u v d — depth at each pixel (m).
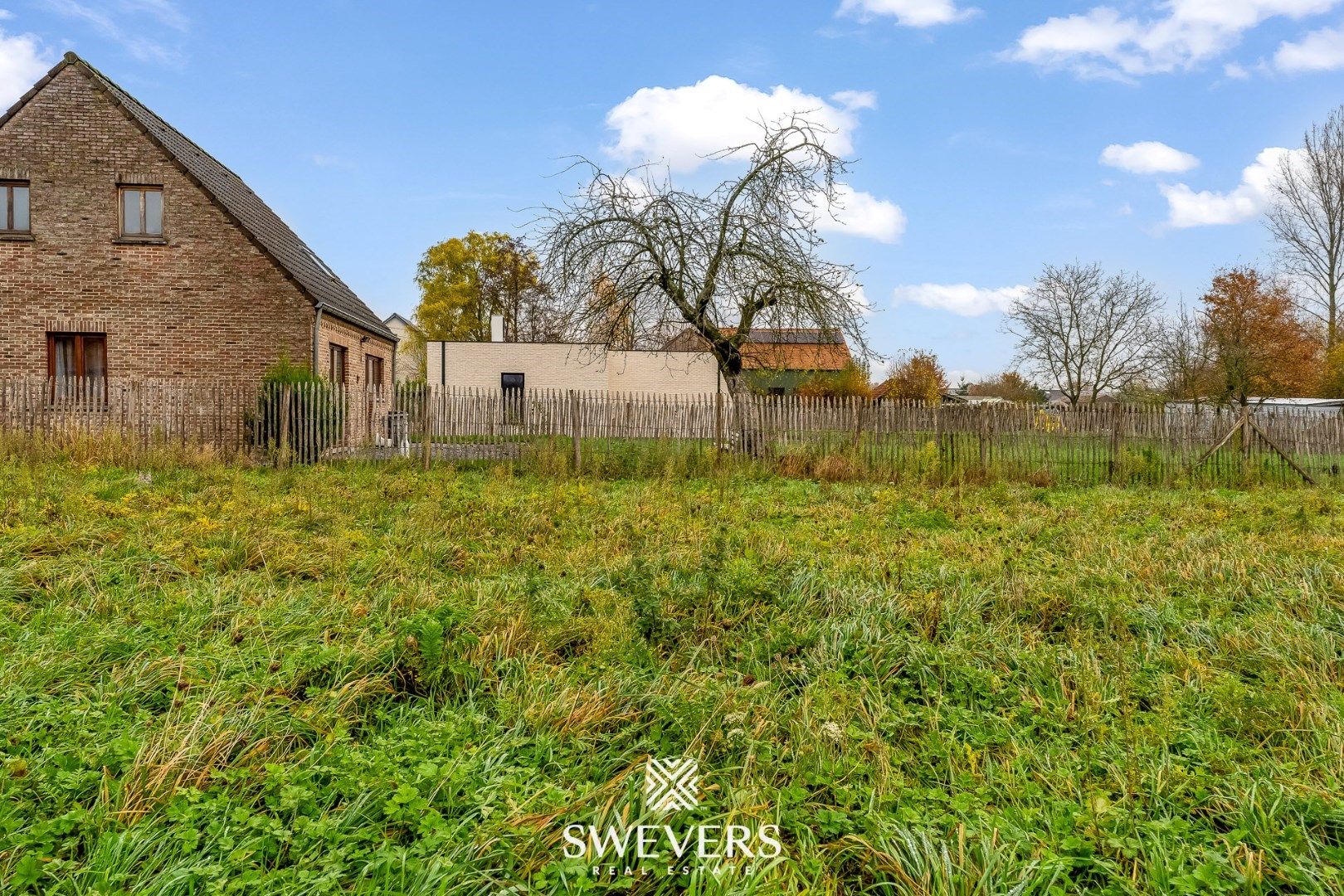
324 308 18.72
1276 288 32.34
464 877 2.78
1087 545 8.19
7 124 17.67
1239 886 2.90
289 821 3.13
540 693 4.19
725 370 18.86
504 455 15.71
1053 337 32.41
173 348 18.16
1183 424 16.38
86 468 12.87
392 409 15.73
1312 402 28.81
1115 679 4.67
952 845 3.09
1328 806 3.38
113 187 17.94
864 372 20.22
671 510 10.23
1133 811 3.37
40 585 5.79
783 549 7.49
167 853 2.89
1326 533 9.41
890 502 11.71
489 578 6.56
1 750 3.50
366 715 4.07
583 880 2.77
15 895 2.64
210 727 3.61
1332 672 4.81
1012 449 16.05
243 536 7.20
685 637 5.20
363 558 6.95
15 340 17.77
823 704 4.13
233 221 18.25
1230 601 6.27
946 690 4.68
